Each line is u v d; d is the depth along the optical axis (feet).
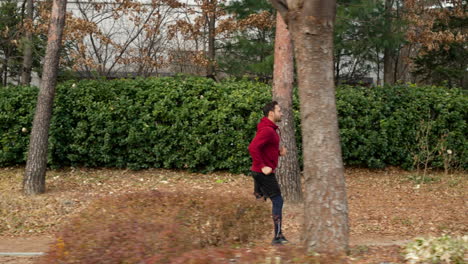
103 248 12.87
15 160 40.52
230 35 57.62
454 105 41.16
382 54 63.16
